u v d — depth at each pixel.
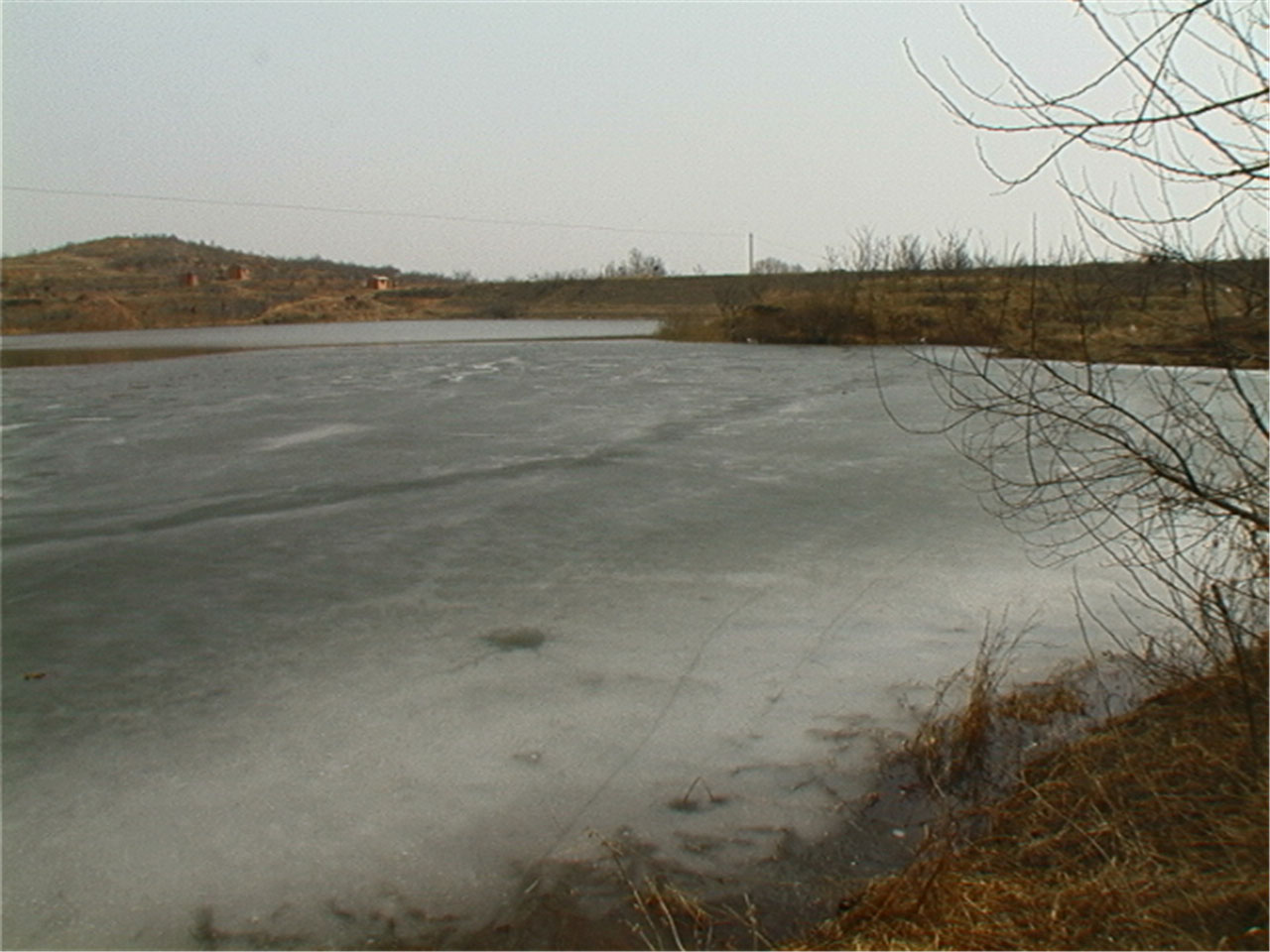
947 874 3.80
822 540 9.00
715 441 14.09
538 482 11.47
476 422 15.95
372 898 4.09
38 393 21.36
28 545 9.12
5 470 12.48
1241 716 4.46
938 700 5.48
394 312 74.81
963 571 8.11
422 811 4.73
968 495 10.68
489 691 6.00
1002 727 5.41
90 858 4.38
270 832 4.56
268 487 11.34
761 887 4.14
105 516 10.12
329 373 25.27
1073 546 8.68
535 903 4.05
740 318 36.34
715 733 5.47
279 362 29.25
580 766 5.14
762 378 22.86
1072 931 3.38
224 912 4.01
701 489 11.09
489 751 5.30
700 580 7.95
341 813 4.71
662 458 12.84
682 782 4.98
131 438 14.75
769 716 5.66
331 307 73.69
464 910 4.02
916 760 5.11
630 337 41.59
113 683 6.17
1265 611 4.76
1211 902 3.38
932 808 4.68
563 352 31.94
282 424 15.89
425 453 13.26
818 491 10.96
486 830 4.57
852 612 7.23
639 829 4.58
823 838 4.48
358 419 16.36
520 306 74.56
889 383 21.23
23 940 3.84
